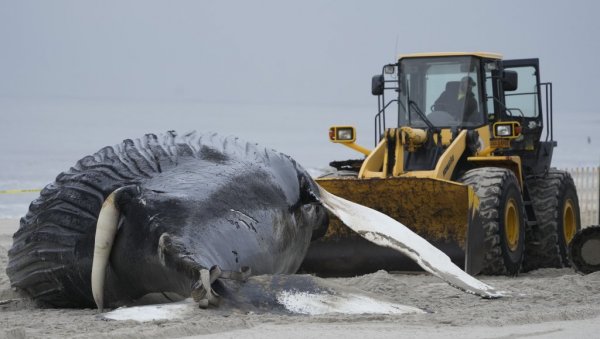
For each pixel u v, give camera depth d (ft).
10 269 51.62
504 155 93.86
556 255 89.86
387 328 42.96
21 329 40.50
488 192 78.69
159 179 48.37
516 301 53.16
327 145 567.59
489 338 41.88
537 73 96.68
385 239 52.49
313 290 46.03
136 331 40.09
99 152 51.39
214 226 46.14
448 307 51.67
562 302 53.78
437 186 74.18
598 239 68.44
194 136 52.75
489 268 78.54
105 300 48.21
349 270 76.38
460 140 83.61
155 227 45.29
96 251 45.96
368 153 88.48
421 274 75.05
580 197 154.20
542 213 90.07
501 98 90.84
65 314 48.37
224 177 49.03
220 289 44.42
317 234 59.47
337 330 41.96
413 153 86.22
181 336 40.16
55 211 49.14
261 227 48.98
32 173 309.63
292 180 53.72
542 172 94.17
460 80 87.76
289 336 40.45
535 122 95.76
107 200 46.11
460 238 75.00
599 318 48.62
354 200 76.54
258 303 44.50
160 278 45.09
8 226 142.51
